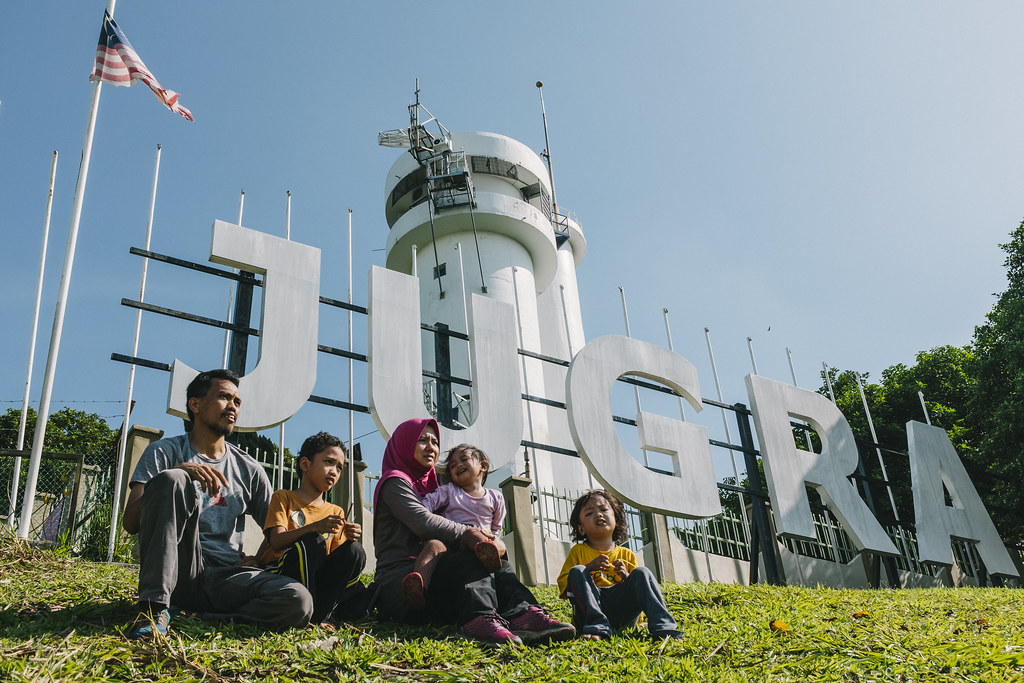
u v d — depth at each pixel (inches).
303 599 182.7
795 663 177.0
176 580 174.7
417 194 956.6
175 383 324.8
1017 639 199.2
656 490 418.3
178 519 177.8
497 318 424.8
